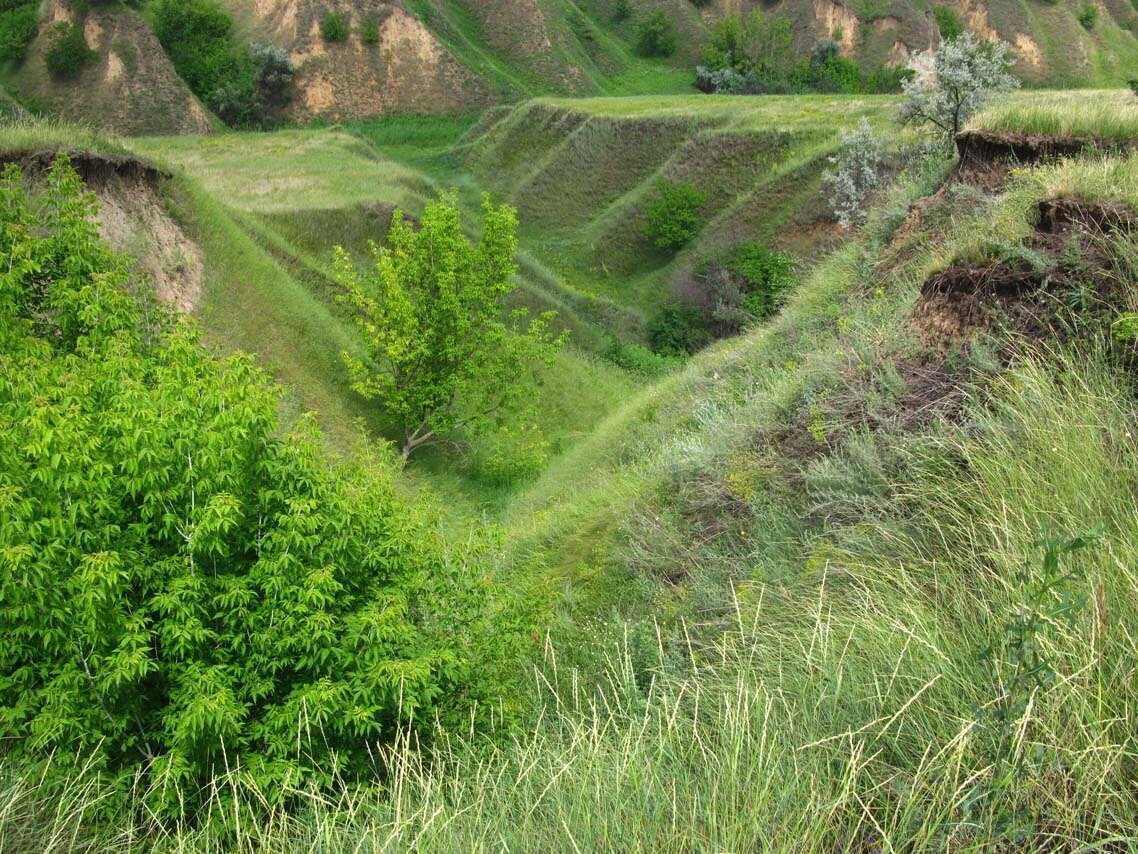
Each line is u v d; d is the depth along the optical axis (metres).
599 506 9.23
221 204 22.28
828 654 4.06
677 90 66.00
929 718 3.40
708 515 7.25
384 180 33.00
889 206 12.77
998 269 6.53
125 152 17.78
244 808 4.57
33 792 4.38
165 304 9.65
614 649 5.75
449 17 65.25
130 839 4.31
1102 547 3.73
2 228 8.99
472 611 5.98
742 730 3.42
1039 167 8.99
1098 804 2.78
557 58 64.69
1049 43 69.81
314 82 57.75
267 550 5.24
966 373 6.20
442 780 4.38
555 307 31.36
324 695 4.71
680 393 13.16
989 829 2.79
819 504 6.03
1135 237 6.02
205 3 59.94
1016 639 3.14
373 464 8.17
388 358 19.88
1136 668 3.10
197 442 5.20
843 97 42.38
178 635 4.77
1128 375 5.11
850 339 7.99
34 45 52.09
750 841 3.00
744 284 33.66
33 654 4.85
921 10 68.81
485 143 51.16
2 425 5.24
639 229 39.41
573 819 3.43
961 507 4.93
